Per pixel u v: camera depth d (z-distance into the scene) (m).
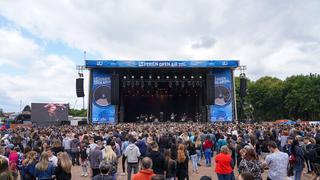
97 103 41.38
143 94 54.41
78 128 29.86
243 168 8.58
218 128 25.61
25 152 11.36
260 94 92.06
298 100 82.12
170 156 11.34
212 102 41.12
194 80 44.56
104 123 40.97
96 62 40.22
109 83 41.62
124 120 52.69
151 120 51.31
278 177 8.32
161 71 44.22
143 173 8.07
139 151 14.64
